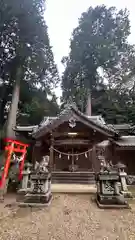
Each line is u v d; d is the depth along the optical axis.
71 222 4.96
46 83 22.73
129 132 16.91
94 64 23.91
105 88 24.59
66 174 11.44
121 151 14.27
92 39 24.34
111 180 6.57
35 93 22.67
